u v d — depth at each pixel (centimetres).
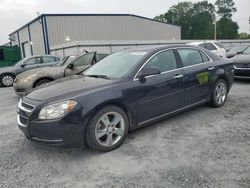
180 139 422
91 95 370
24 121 378
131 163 352
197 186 291
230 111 561
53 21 2919
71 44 2327
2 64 1992
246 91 767
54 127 349
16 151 408
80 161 366
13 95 944
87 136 371
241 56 941
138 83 418
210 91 558
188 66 507
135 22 3403
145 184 301
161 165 342
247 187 286
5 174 339
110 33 3231
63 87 401
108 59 512
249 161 341
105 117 383
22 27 3688
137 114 421
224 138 418
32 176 332
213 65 559
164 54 475
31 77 779
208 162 343
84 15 3056
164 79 454
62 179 322
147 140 424
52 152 398
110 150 392
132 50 500
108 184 306
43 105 357
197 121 503
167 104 464
